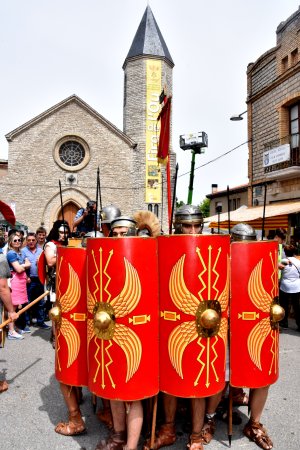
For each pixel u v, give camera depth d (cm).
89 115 2559
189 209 333
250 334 284
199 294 261
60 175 2495
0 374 471
